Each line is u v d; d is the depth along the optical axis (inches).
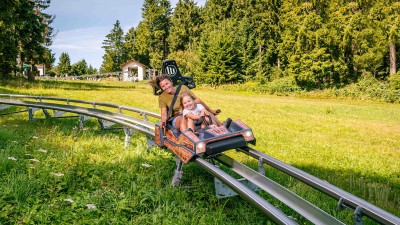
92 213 151.5
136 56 3494.1
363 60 1535.4
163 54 3489.2
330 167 284.0
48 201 164.7
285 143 387.2
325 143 405.1
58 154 239.5
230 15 2938.0
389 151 379.2
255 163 266.7
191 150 169.6
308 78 1565.0
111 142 305.4
